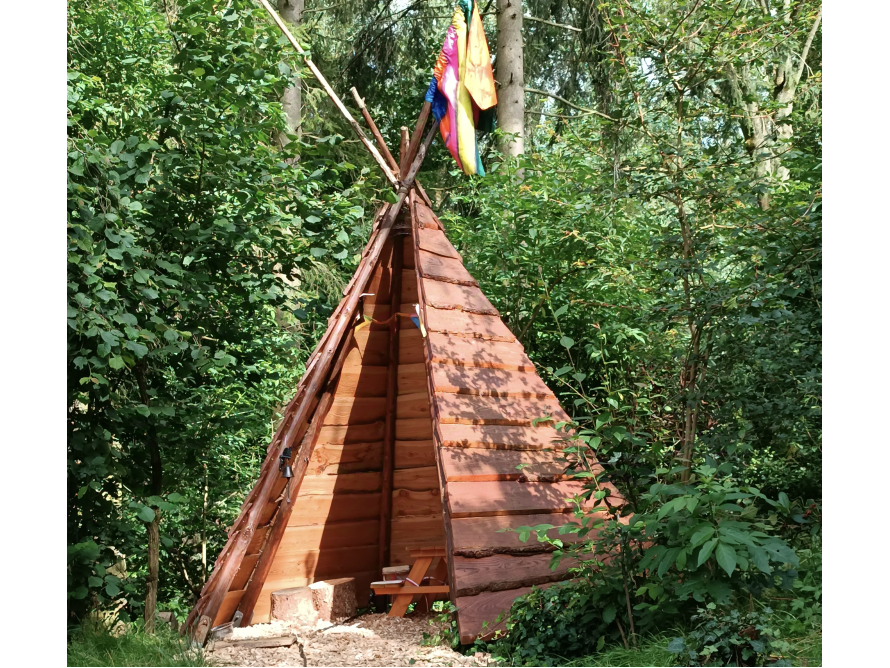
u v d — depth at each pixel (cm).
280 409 816
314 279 1043
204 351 565
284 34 610
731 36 628
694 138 686
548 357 927
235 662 437
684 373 644
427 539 626
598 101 1311
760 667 359
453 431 521
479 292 618
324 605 557
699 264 603
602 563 471
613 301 834
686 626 415
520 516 509
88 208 480
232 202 614
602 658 403
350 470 621
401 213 629
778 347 540
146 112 621
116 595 503
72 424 503
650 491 421
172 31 577
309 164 618
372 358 627
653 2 709
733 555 375
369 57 1483
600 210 827
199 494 759
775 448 606
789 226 550
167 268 526
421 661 426
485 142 1402
